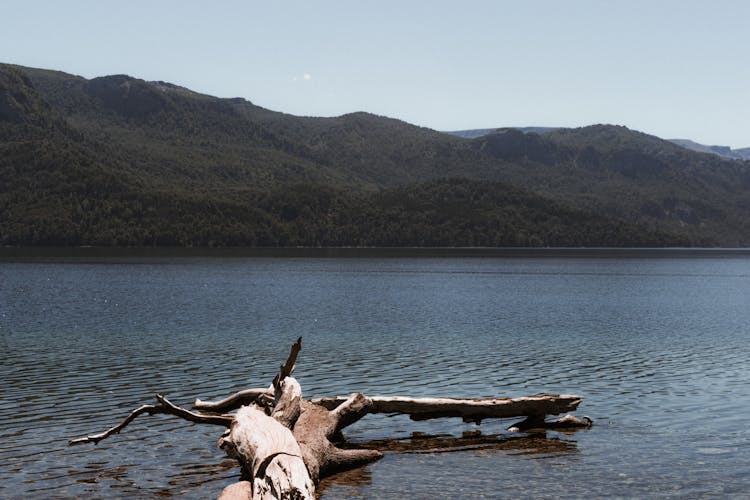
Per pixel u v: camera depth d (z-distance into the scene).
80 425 22.11
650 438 21.02
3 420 22.66
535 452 19.83
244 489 15.79
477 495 16.48
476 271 151.50
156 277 116.81
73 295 78.19
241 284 102.81
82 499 15.88
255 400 21.78
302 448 17.84
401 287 100.56
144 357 35.53
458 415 21.97
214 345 40.16
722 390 27.91
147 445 20.03
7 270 132.62
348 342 42.22
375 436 21.70
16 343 40.47
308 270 148.75
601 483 17.20
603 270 164.12
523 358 36.25
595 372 32.16
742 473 17.81
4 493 16.17
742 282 123.62
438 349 39.38
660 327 52.31
